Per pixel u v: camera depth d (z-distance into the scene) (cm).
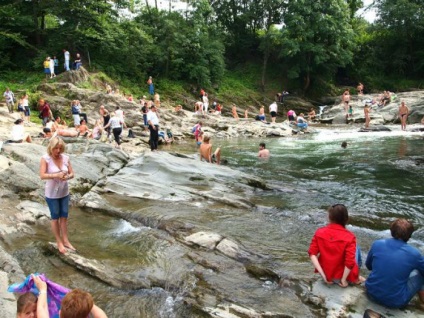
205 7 3578
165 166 967
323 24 3634
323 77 4125
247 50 4388
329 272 446
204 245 576
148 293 467
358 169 1161
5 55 2723
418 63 4166
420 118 2364
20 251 565
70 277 498
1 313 387
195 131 1902
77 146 1127
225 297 445
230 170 1010
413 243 605
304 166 1230
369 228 681
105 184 881
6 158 883
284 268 507
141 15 3522
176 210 747
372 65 4306
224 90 3688
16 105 2059
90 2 2820
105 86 2694
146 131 1939
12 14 2709
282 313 406
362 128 2128
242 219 709
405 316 390
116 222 701
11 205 722
